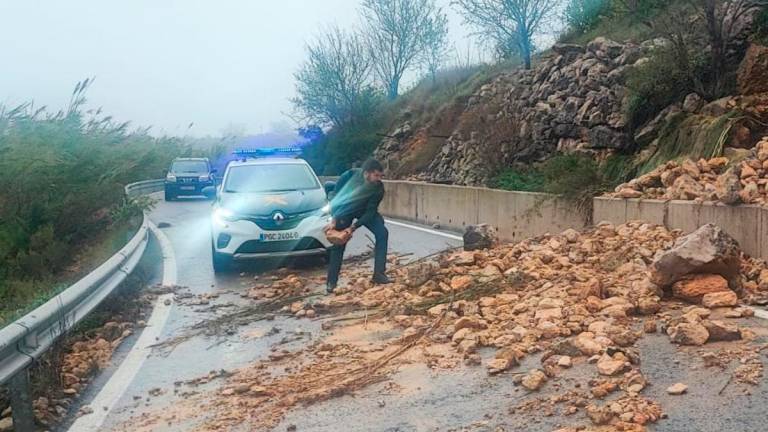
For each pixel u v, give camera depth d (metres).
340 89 36.62
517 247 10.03
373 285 9.45
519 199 13.25
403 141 30.70
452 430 4.66
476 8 25.33
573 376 5.30
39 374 6.02
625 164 13.12
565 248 9.65
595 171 12.16
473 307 7.43
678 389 4.80
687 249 6.87
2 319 7.93
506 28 25.48
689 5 14.23
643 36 18.31
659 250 8.35
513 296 7.73
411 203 18.91
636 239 9.05
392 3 36.69
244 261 12.44
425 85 34.94
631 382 4.98
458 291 8.27
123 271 9.07
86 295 7.19
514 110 20.02
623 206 10.25
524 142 18.78
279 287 9.97
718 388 4.83
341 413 5.16
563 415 4.67
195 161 33.94
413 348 6.55
